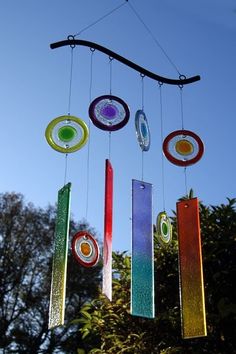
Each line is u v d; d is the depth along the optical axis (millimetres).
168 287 7312
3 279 25516
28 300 25375
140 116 6328
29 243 26500
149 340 7008
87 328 7434
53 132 6000
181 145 6441
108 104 6152
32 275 26047
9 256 25922
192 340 6871
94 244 5871
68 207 5461
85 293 25469
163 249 7445
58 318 5047
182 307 5363
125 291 7363
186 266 5473
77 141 5984
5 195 27172
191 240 5539
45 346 24734
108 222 5477
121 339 7148
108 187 5586
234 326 6688
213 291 6973
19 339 24578
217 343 6730
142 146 6215
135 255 5402
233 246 7129
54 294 5219
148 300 5289
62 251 5285
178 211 5723
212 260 7070
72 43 6465
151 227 5609
